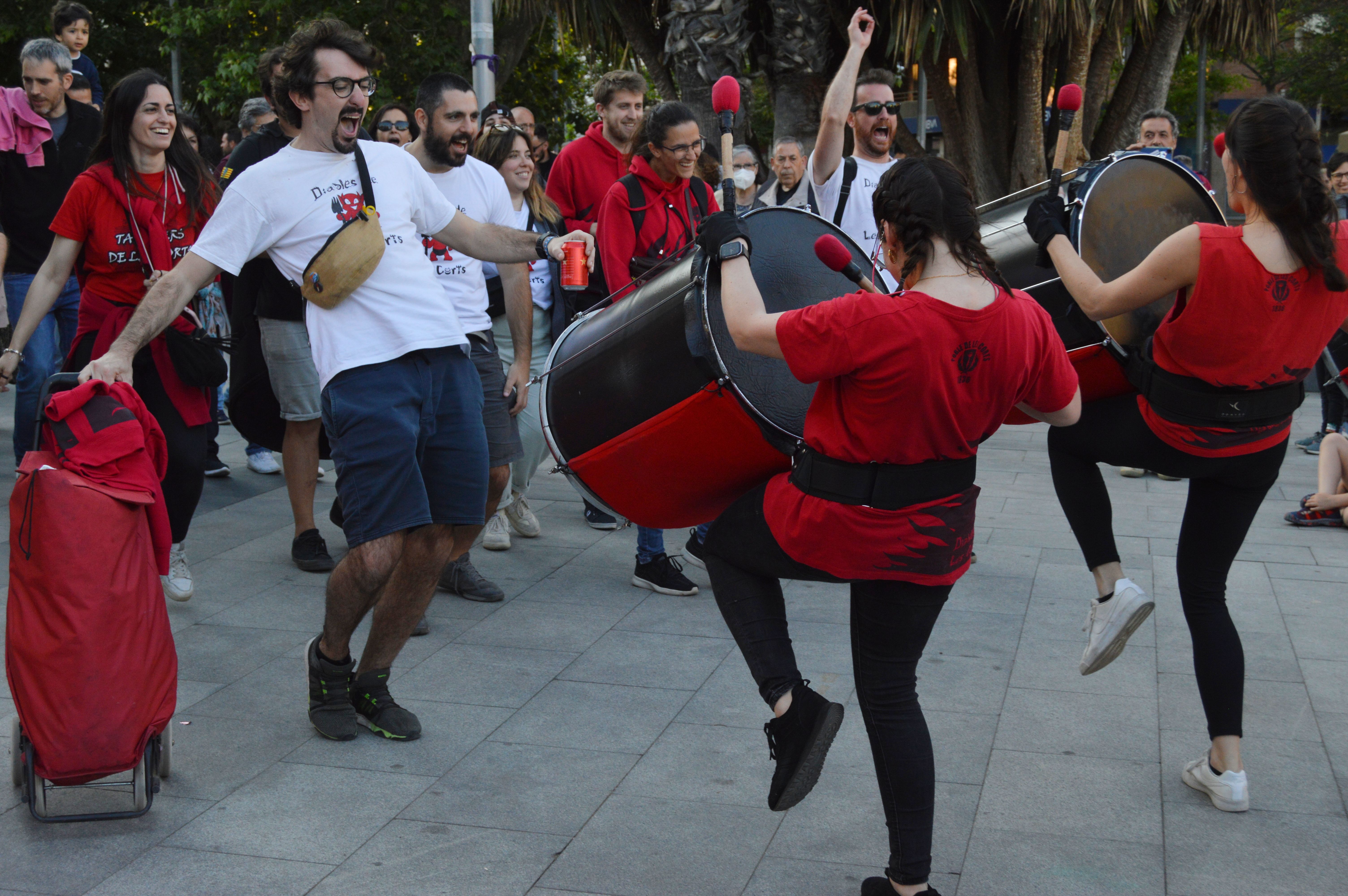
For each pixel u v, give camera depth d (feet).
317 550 17.35
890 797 8.23
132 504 9.92
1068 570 17.44
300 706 12.44
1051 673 13.38
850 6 37.35
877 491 7.67
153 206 14.32
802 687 8.30
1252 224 9.35
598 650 14.14
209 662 13.64
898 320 7.29
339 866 9.25
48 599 9.52
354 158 10.93
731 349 8.71
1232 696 10.17
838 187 15.94
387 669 11.73
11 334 24.50
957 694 12.76
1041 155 37.63
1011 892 8.92
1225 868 9.27
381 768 10.98
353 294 10.83
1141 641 14.46
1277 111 9.09
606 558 18.10
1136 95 41.22
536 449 18.35
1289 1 61.62
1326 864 9.34
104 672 9.57
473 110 14.01
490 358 14.97
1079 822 9.99
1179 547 10.56
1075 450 10.96
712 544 8.79
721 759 11.23
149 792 9.94
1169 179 11.19
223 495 22.06
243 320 16.72
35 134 19.16
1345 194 23.62
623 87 18.19
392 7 60.34
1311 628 14.96
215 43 65.16
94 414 9.95
